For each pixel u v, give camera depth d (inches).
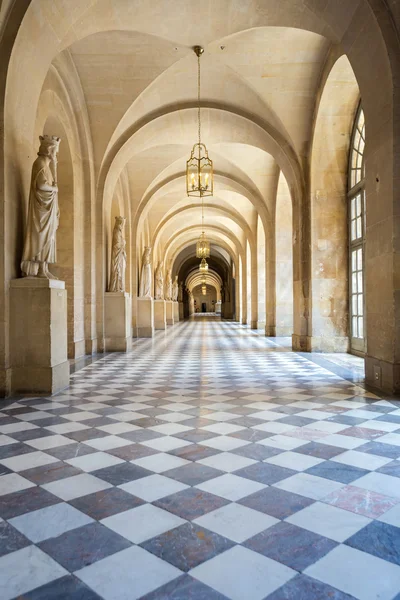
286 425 181.8
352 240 442.3
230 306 1820.9
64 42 299.4
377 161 258.4
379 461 139.6
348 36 273.9
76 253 430.9
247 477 127.0
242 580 79.2
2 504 111.1
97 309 482.0
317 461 139.7
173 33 354.6
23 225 263.3
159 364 382.3
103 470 133.5
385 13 240.4
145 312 721.0
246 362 388.5
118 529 97.9
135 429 177.9
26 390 249.3
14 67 246.7
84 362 400.5
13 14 239.9
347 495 114.9
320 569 82.4
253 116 481.4
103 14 312.0
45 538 94.3
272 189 700.0
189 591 76.3
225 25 343.0
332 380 290.5
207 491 117.7
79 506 109.4
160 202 883.4
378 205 257.8
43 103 348.2
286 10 307.6
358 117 418.9
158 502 111.3
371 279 270.4
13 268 251.4
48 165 255.4
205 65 419.5
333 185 454.0
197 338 682.2
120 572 82.0
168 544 91.4
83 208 457.1
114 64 410.9
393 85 238.7
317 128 438.6
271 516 103.4
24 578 80.4
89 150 454.9
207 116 499.8
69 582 79.1
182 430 175.9
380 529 97.3
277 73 419.2
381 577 80.0
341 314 458.0
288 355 439.5
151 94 451.8
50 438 166.2
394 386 240.5
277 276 701.9
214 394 248.5
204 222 1162.6
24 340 249.0
